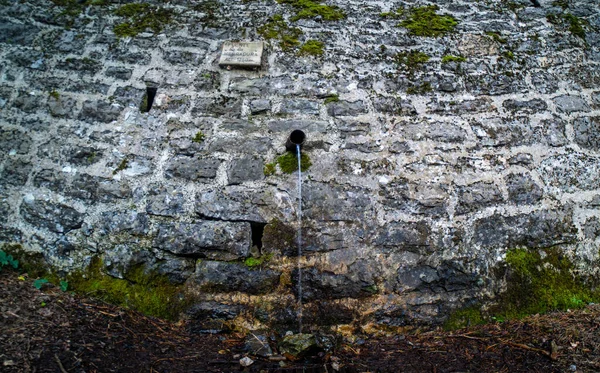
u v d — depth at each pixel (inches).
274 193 112.8
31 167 113.4
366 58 132.8
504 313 110.0
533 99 131.7
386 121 123.6
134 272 106.5
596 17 149.5
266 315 106.0
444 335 105.3
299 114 122.7
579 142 128.1
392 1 146.3
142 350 91.1
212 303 106.1
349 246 110.7
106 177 112.8
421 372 89.7
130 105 121.6
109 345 89.0
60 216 109.3
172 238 108.4
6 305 91.2
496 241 114.8
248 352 96.6
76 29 131.9
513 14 147.7
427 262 111.5
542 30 144.4
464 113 127.3
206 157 115.9
